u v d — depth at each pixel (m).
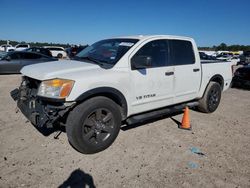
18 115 5.41
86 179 3.14
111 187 3.00
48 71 3.70
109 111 3.86
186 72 5.16
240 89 10.64
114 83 3.87
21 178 3.10
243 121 5.71
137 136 4.52
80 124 3.56
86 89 3.56
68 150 3.87
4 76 12.64
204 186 3.08
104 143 3.86
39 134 4.41
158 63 4.62
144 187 3.02
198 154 3.91
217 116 6.03
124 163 3.56
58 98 3.40
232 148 4.18
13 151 3.77
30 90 3.95
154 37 4.64
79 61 4.45
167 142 4.31
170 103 4.97
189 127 4.97
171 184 3.09
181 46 5.13
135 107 4.31
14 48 33.44
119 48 4.39
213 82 6.07
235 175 3.35
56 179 3.12
